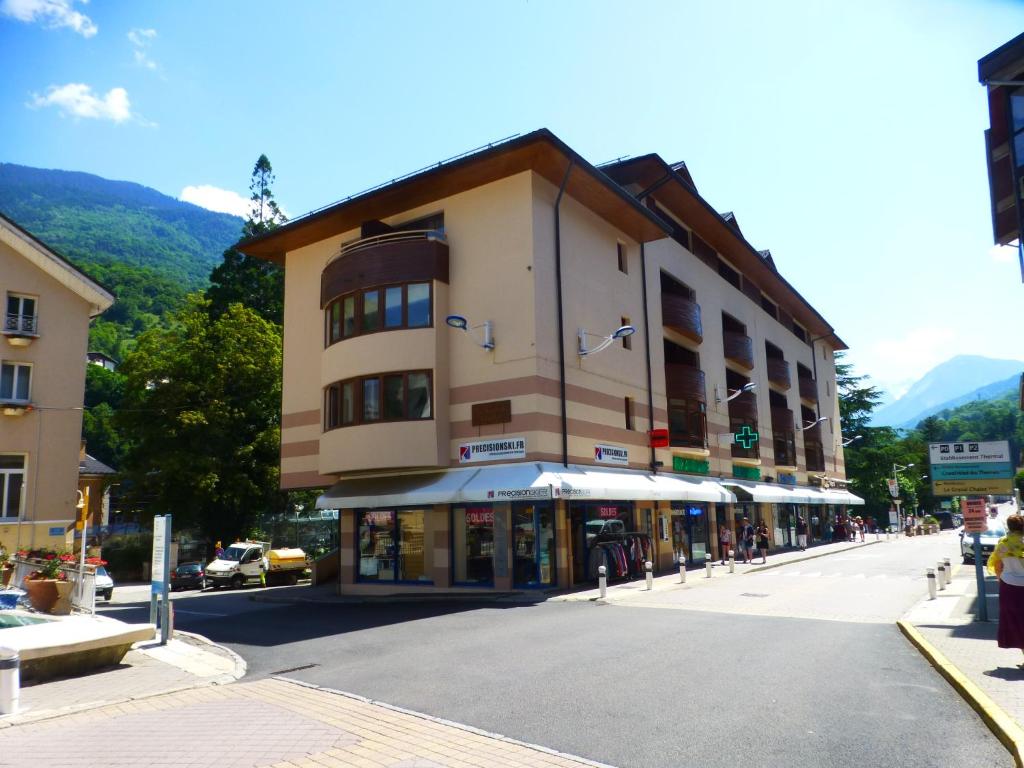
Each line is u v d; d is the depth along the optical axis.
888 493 64.75
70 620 10.52
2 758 5.75
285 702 7.47
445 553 19.92
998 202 16.30
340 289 21.45
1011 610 7.94
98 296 27.73
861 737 5.84
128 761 5.55
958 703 6.80
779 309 41.75
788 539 38.59
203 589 31.39
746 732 6.02
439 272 20.67
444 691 7.72
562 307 20.33
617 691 7.48
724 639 10.56
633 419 23.41
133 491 35.53
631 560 20.88
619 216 23.31
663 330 26.47
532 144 18.81
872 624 11.90
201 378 35.91
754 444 31.02
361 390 20.56
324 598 20.78
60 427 26.56
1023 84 14.28
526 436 18.70
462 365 20.23
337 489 21.48
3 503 25.23
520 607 15.60
